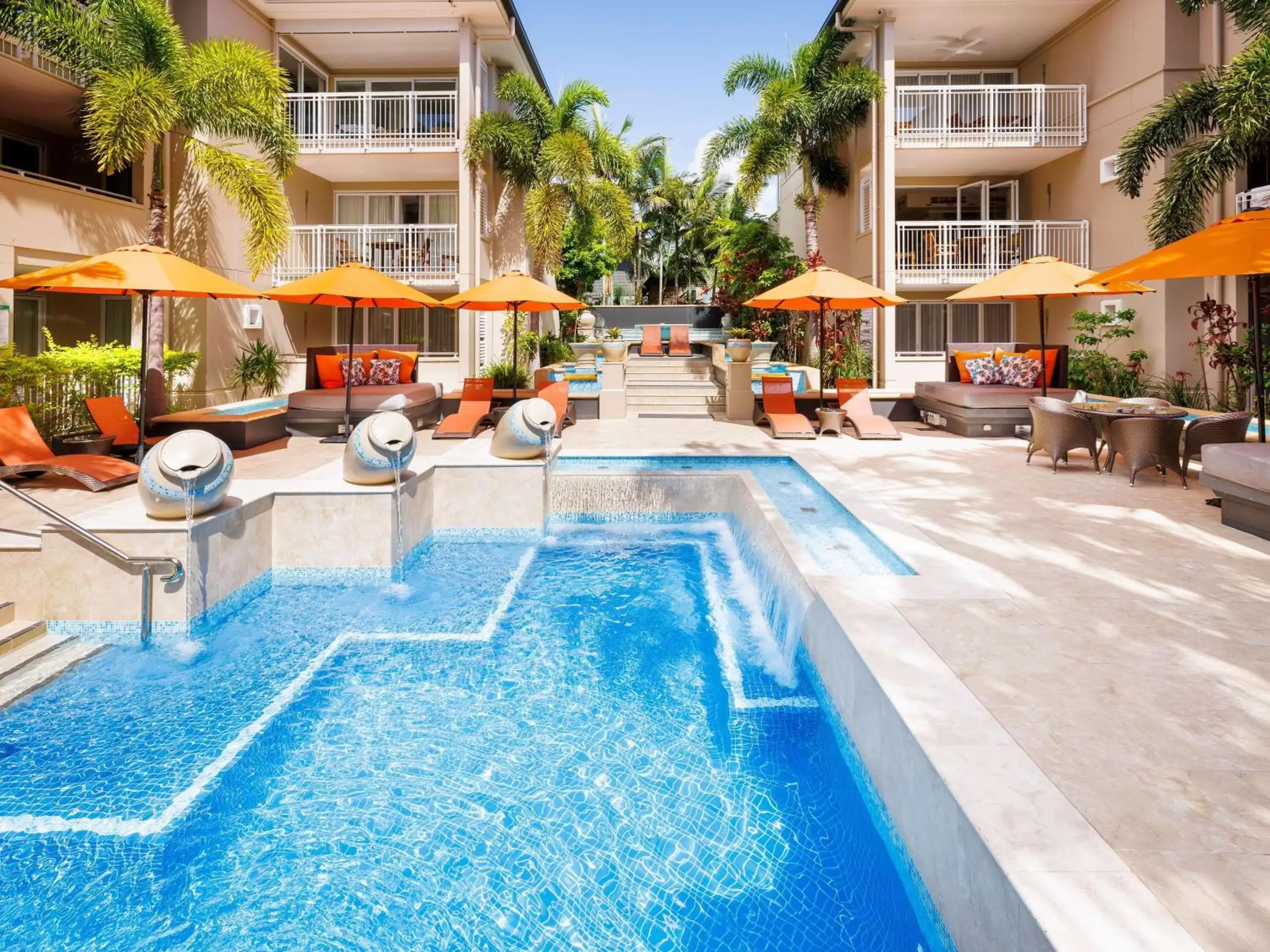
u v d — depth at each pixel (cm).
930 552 543
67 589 549
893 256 1836
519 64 2141
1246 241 671
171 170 1474
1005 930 209
